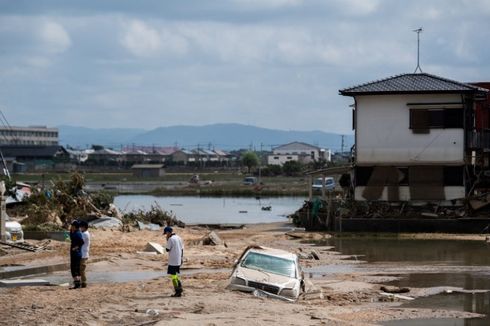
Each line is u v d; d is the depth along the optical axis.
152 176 188.75
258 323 18.28
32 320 18.03
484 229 49.53
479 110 59.88
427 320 20.62
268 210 80.75
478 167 52.69
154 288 24.34
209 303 20.94
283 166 180.75
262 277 23.36
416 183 52.91
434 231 50.00
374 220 50.59
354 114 54.78
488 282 28.77
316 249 41.12
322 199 55.50
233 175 190.62
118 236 44.22
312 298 24.06
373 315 21.16
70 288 24.23
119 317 18.67
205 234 47.91
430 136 52.88
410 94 52.84
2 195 37.81
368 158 53.56
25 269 30.33
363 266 34.16
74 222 24.23
